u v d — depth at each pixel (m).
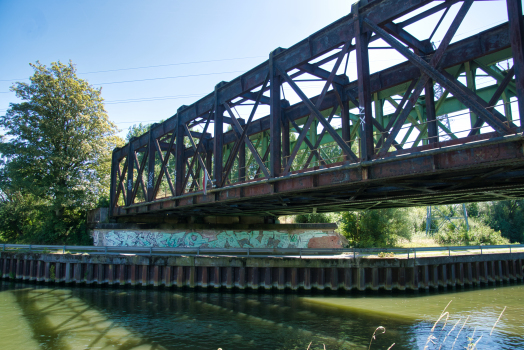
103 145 39.41
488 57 13.02
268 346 12.98
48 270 26.25
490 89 14.83
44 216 38.91
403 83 15.38
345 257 23.47
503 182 12.80
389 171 11.02
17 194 42.56
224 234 32.72
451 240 43.44
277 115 15.11
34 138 36.34
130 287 24.31
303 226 34.00
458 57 12.39
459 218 50.44
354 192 15.76
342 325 15.68
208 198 19.70
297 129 19.98
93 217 37.84
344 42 12.57
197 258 23.53
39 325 15.52
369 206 21.44
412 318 17.00
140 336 14.04
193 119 21.89
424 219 58.62
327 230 34.41
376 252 27.02
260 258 23.09
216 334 14.30
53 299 20.70
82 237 37.12
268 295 21.83
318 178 13.34
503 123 8.45
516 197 16.50
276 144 14.98
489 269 28.48
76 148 37.62
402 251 27.78
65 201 35.69
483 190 13.52
